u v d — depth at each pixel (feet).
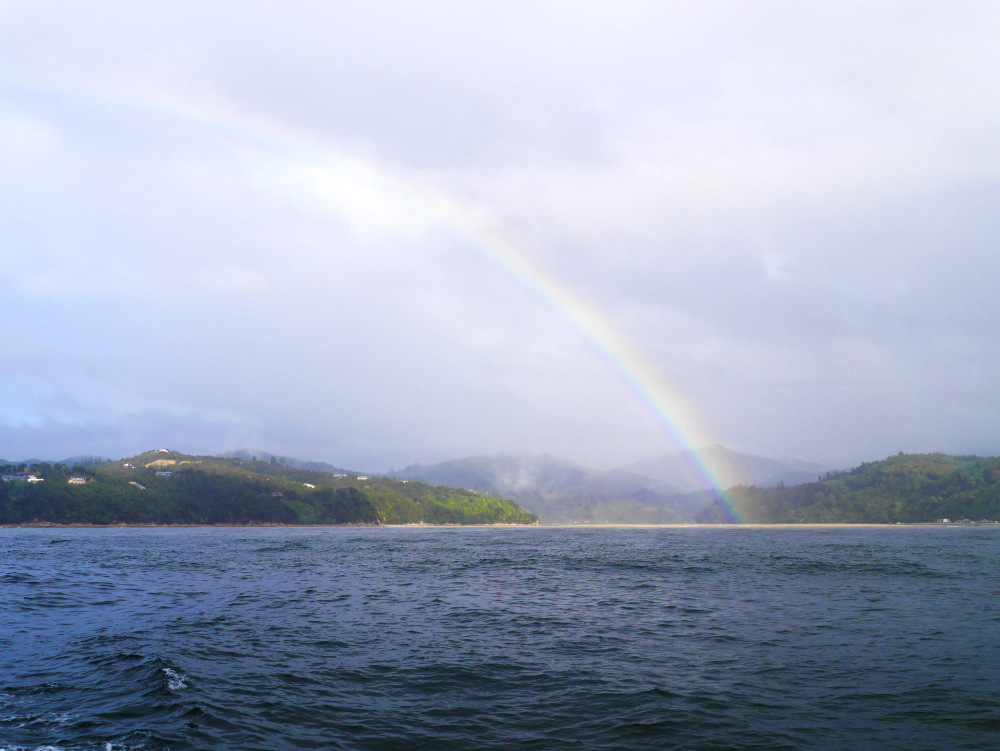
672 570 213.46
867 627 106.63
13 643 92.27
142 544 406.21
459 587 165.37
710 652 87.51
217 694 66.49
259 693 67.21
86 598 142.31
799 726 58.23
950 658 84.43
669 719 59.82
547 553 312.50
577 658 83.66
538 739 54.70
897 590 157.07
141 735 54.44
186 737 54.19
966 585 167.63
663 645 91.97
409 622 110.93
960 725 58.85
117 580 182.80
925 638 97.55
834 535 572.10
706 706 63.72
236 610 124.36
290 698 65.62
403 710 62.23
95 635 98.58
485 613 121.19
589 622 111.24
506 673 75.97
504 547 374.84
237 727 56.80
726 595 147.95
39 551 323.98
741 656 85.15
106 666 77.92
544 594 150.41
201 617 115.75
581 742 53.98
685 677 74.43
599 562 250.78
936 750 52.90
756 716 60.85
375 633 100.48
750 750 52.60
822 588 161.17
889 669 78.54
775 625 108.47
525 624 109.29
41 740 53.31
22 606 128.67
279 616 117.08
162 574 201.87
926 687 70.79
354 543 431.43
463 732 56.24
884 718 60.64
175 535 598.34
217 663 80.23
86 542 432.66
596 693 67.92
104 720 58.34
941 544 392.27
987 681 73.31
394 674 75.46
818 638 97.25
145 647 89.35
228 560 265.75
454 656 84.58
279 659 82.53
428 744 53.36
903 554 292.40
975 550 326.24
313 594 150.10
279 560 266.36
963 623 110.63
